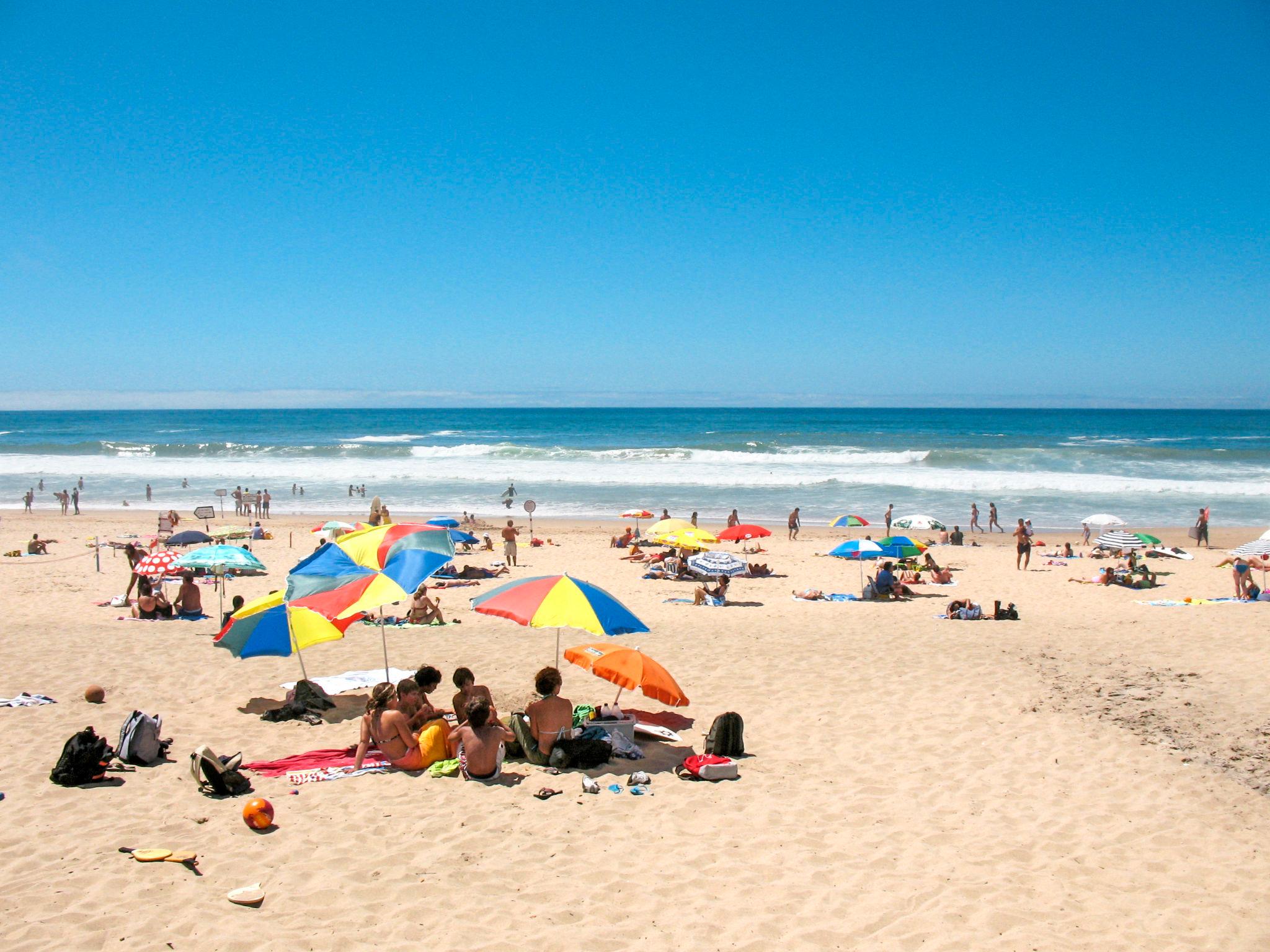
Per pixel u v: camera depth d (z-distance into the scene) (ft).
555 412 643.04
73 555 79.92
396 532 35.32
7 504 130.72
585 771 25.41
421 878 18.52
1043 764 26.30
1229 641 42.37
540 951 15.90
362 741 25.08
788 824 21.95
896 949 16.29
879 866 19.70
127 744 24.90
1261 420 456.45
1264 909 17.90
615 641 43.52
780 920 17.25
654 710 32.01
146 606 49.98
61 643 41.11
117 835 20.12
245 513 115.03
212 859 19.04
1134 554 70.95
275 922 16.53
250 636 29.76
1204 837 21.31
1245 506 120.26
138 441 268.82
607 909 17.51
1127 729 29.25
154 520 110.63
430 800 22.89
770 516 114.83
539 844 20.36
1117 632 45.68
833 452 200.85
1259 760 26.11
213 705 31.60
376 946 15.88
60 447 220.43
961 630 46.93
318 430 341.00
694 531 67.05
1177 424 394.52
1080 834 21.49
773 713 31.55
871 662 38.81
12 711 29.96
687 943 16.34
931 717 30.91
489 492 137.39
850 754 27.22
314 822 21.17
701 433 308.81
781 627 48.85
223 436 301.84
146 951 15.38
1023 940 16.70
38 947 15.35
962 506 121.29
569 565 77.15
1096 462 175.73
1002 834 21.50
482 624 48.73
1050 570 76.38
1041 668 37.60
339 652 40.16
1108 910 17.89
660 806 22.88
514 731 26.23
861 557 60.64
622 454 192.75
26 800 22.13
